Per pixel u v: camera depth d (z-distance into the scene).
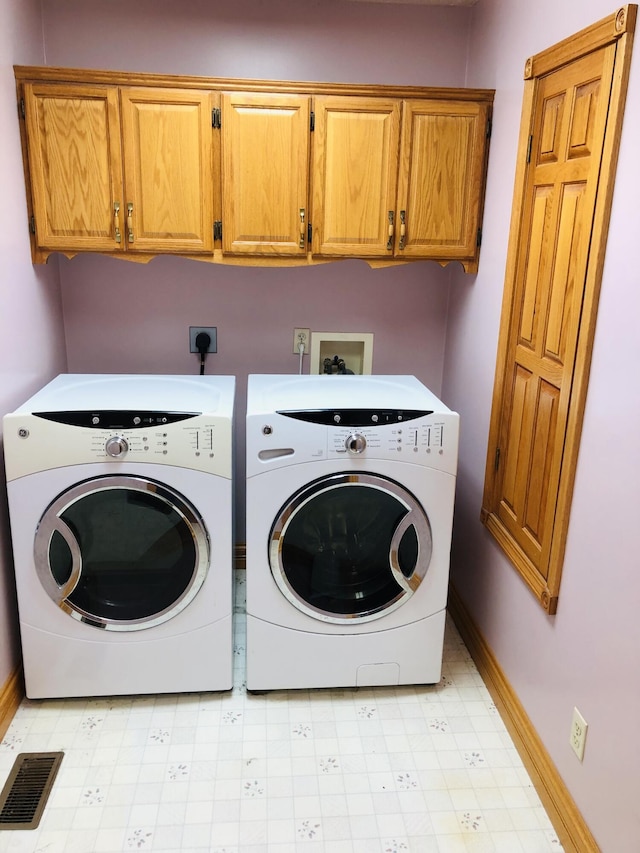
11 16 2.09
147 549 2.06
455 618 2.68
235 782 1.89
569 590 1.72
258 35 2.47
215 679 2.19
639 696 1.40
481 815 1.81
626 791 1.45
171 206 2.28
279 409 2.02
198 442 1.96
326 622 2.16
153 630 2.11
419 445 2.05
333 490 2.06
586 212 1.58
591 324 1.57
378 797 1.86
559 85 1.77
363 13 2.48
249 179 2.28
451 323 2.79
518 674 2.07
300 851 1.70
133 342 2.76
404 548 2.15
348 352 2.88
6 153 2.05
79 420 1.93
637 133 1.39
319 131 2.26
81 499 1.98
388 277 2.80
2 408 2.02
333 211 2.34
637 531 1.41
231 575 2.13
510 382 2.14
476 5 2.46
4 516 2.09
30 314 2.28
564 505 1.71
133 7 2.40
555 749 1.80
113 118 2.18
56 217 2.24
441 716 2.17
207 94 2.19
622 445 1.46
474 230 2.40
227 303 2.76
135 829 1.74
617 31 1.43
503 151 2.20
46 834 1.72
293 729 2.10
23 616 2.06
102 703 2.18
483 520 2.33
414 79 2.57
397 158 2.30
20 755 1.95
